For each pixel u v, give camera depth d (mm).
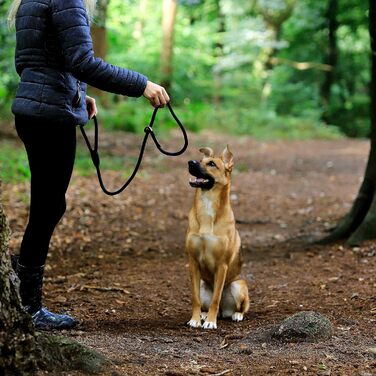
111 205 10312
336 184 13812
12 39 13117
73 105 4172
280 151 20703
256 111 29406
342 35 37156
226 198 4891
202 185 4812
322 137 27672
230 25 34062
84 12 4047
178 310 5406
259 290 6156
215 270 4941
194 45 30062
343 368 3770
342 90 36156
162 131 20906
